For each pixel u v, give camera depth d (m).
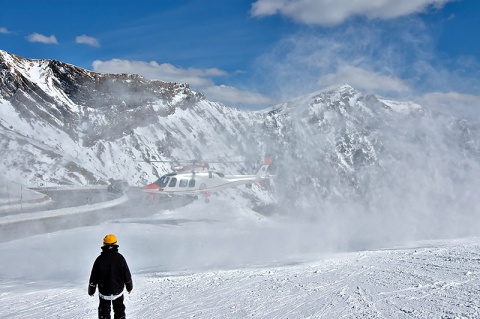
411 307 8.15
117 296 7.30
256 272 14.71
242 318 8.41
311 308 8.84
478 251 15.77
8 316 9.51
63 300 11.16
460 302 8.22
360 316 7.86
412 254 16.64
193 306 9.72
